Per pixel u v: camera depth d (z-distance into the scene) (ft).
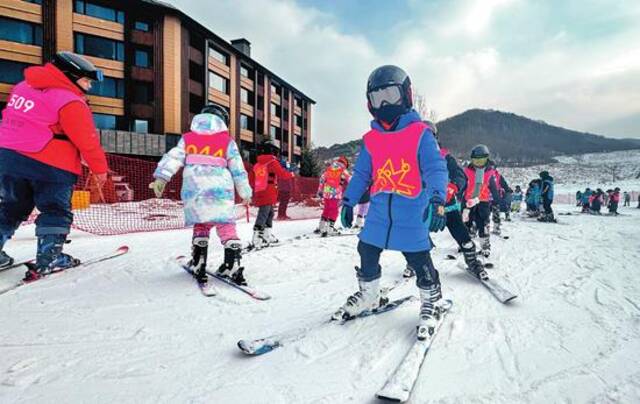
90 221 28.09
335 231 25.11
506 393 6.14
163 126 85.10
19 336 7.89
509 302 11.09
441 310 9.46
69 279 12.03
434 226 7.94
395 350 7.70
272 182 19.70
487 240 18.37
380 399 5.85
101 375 6.46
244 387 6.21
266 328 8.75
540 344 8.09
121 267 13.82
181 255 15.98
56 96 10.86
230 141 12.15
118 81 83.15
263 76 124.57
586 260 17.93
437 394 6.09
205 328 8.64
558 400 5.94
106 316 9.14
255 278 13.34
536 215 47.06
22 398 5.71
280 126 139.44
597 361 7.30
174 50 85.92
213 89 99.71
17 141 10.69
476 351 7.72
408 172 8.42
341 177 24.89
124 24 82.53
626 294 12.08
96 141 11.59
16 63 75.05
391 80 8.38
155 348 7.57
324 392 6.13
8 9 72.79
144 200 43.60
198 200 11.57
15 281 11.68
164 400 5.78
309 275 13.91
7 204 11.39
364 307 9.31
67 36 77.41
